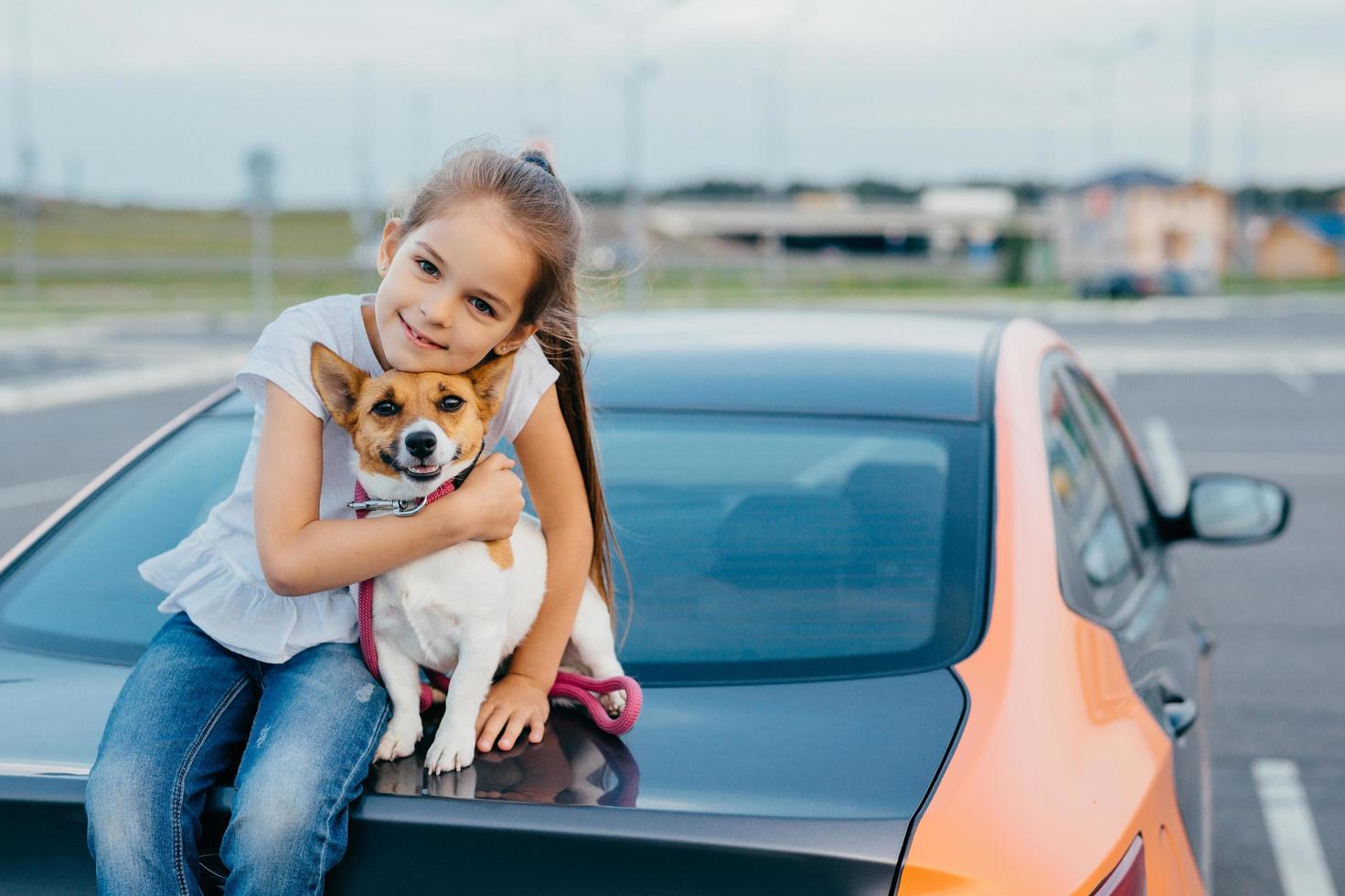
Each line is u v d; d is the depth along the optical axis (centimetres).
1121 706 198
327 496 194
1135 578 282
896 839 148
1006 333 287
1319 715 518
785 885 144
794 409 248
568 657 201
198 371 1934
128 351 2336
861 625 197
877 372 258
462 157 186
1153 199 6906
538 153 208
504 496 177
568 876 148
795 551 215
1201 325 3384
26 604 222
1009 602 197
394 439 174
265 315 3266
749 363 266
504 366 187
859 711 176
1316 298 5559
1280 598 700
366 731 171
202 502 247
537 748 173
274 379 185
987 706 175
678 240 8388
